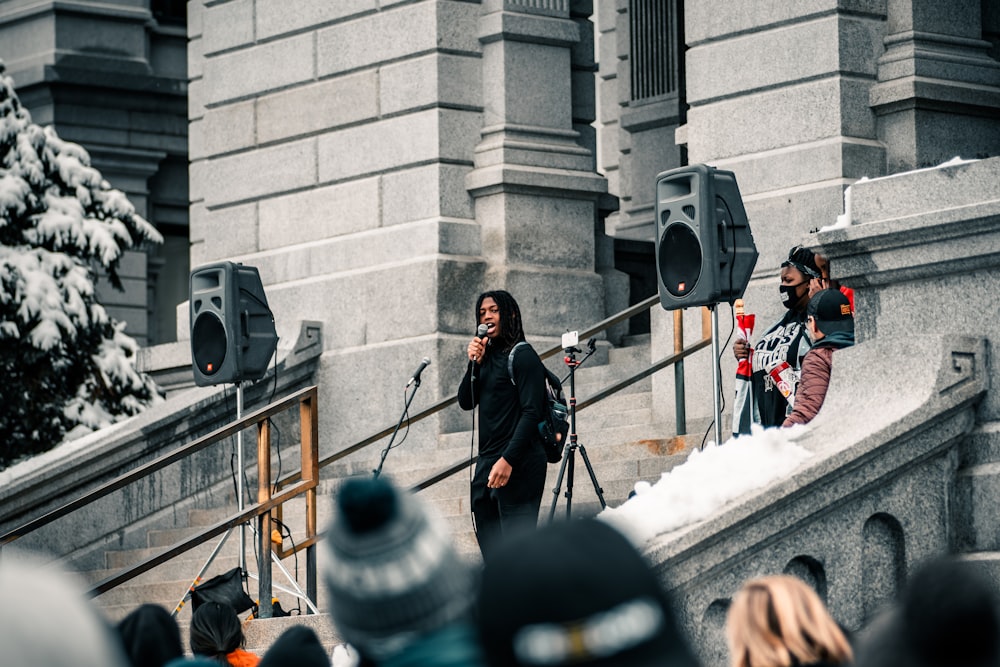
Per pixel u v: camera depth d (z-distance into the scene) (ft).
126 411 72.59
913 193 29.17
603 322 47.62
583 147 57.41
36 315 71.61
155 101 99.55
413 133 55.36
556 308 55.06
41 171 75.10
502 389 35.83
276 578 48.73
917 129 47.16
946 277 28.63
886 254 29.04
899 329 29.19
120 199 77.10
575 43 57.16
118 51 98.53
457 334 53.93
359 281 55.62
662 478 27.71
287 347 55.77
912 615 10.27
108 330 74.08
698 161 50.16
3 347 71.56
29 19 98.02
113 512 55.11
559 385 37.09
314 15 58.59
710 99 49.93
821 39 47.52
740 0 49.32
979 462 27.99
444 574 9.36
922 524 27.53
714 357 37.19
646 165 74.43
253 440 55.67
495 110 55.57
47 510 55.11
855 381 28.96
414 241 54.60
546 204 55.57
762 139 48.55
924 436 27.37
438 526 9.53
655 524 25.79
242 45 60.95
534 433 35.19
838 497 26.61
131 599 49.24
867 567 27.27
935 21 48.24
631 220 75.05
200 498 55.01
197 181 82.02
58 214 74.69
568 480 38.14
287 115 59.26
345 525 9.30
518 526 32.40
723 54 49.65
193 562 50.55
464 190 55.21
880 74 47.75
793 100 47.91
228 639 24.62
